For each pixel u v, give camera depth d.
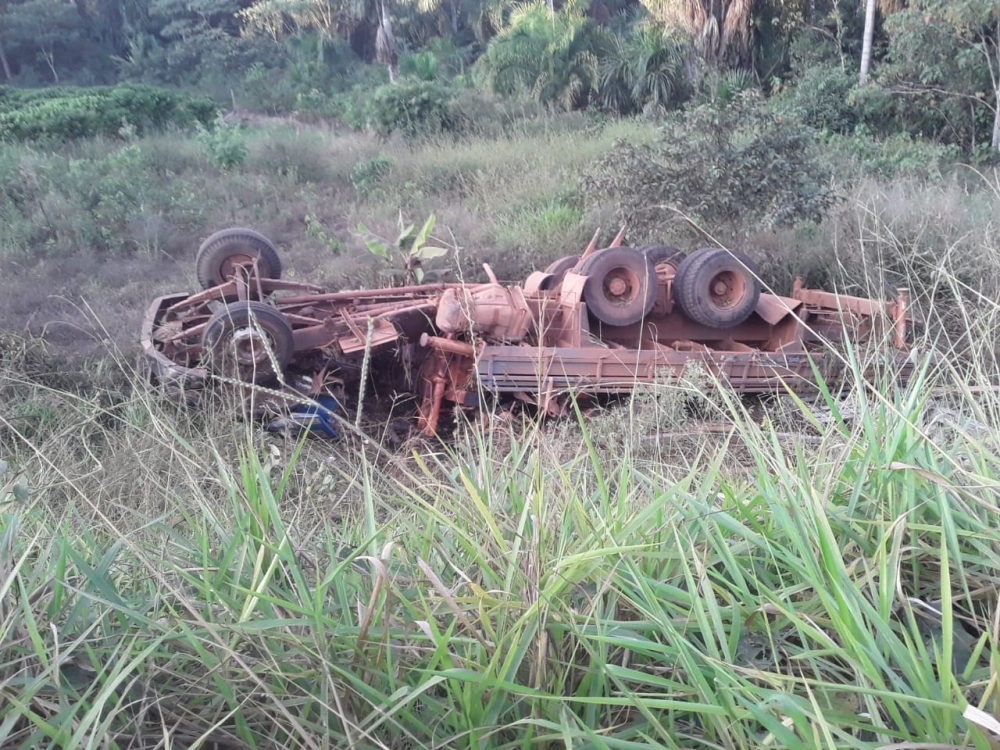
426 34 42.59
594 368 6.31
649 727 2.00
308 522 3.03
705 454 3.86
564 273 7.22
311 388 6.34
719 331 7.60
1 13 44.12
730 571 2.26
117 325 8.18
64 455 3.76
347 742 1.91
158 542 2.96
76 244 11.46
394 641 2.20
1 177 13.52
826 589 2.18
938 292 6.86
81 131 18.80
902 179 14.10
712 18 23.81
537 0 35.62
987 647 2.13
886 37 24.02
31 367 6.62
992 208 9.26
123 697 1.87
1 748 1.86
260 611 2.23
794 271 9.34
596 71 23.20
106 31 46.50
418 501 2.86
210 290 6.97
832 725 1.80
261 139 17.97
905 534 2.44
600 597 2.19
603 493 2.57
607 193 10.53
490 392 6.11
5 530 2.31
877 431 2.74
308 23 43.62
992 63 18.81
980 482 2.39
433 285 6.99
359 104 26.00
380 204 13.54
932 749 1.68
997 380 3.30
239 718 1.97
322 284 9.84
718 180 9.99
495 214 12.42
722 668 1.87
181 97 22.61
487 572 2.25
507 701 2.06
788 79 23.97
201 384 5.83
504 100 22.55
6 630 1.94
